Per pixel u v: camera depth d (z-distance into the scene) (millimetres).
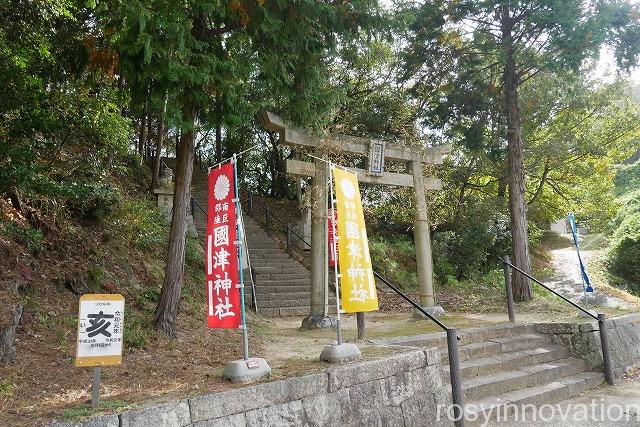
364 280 5047
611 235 20094
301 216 16094
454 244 15734
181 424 3109
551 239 22797
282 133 7832
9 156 6156
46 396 3721
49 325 5172
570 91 12195
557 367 6734
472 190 17844
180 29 4664
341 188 5223
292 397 3676
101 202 7836
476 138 12859
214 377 4129
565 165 16234
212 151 22156
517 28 11000
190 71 4949
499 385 5809
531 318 8883
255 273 10484
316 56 6656
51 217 6812
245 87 5730
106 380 4180
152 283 7742
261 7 5477
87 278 6496
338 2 6441
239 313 4102
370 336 6906
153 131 16625
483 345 6727
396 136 14641
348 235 5062
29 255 5941
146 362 4793
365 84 16078
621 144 16719
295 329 8055
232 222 4258
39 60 6660
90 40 6281
